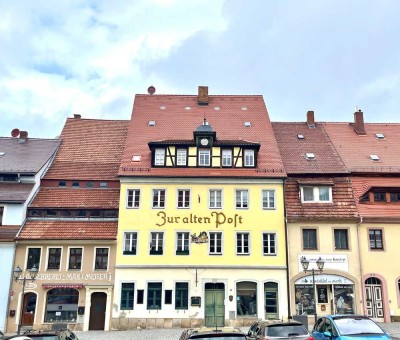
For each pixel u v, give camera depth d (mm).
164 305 29281
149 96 40406
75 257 30031
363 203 31469
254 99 40312
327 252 30156
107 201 32344
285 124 40094
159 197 31375
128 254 30078
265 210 31016
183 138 34812
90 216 31641
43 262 29672
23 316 28719
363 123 39000
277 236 30469
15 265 29469
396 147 36500
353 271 29828
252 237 30484
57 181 34031
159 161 32500
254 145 32531
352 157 35000
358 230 30531
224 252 30203
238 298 29609
